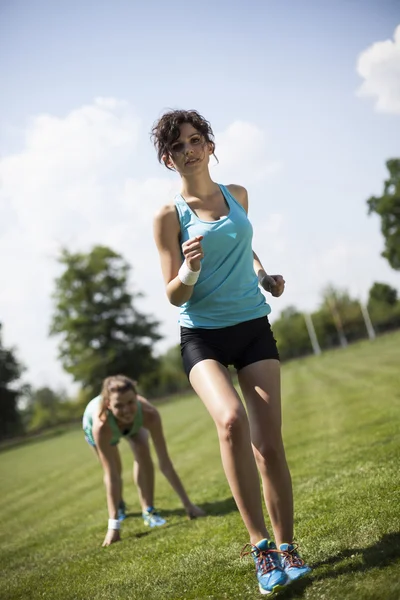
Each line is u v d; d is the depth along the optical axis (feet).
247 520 9.17
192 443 41.47
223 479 23.52
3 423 180.04
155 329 177.78
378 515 11.30
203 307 9.93
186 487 23.94
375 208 188.85
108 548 16.01
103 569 13.61
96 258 175.42
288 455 24.03
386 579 8.45
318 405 41.29
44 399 236.63
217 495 20.17
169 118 10.03
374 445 20.06
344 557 9.80
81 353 174.19
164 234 10.05
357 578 8.80
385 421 25.05
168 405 129.59
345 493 14.07
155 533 16.56
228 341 9.84
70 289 175.32
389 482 13.71
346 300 232.53
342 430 26.61
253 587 9.66
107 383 17.08
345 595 8.37
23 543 20.81
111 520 16.98
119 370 174.29
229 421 8.97
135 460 18.40
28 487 41.81
